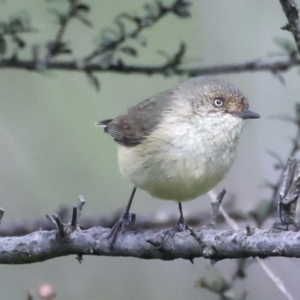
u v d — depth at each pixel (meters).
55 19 9.80
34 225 11.75
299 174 7.10
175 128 9.77
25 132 14.49
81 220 11.79
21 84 14.56
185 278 13.66
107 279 13.71
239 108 10.02
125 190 14.62
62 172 14.20
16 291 13.51
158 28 14.64
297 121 10.09
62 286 13.59
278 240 7.04
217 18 14.45
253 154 13.84
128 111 10.84
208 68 10.36
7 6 13.82
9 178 14.12
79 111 14.59
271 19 14.26
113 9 14.56
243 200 13.41
